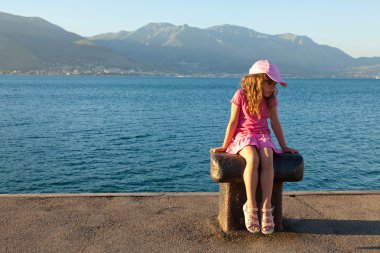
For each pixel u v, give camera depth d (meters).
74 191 12.42
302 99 61.31
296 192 5.86
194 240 4.26
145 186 12.89
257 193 4.47
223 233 4.43
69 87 106.69
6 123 28.44
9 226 4.57
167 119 32.41
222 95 75.62
